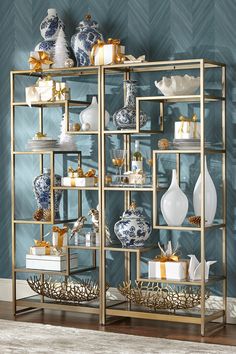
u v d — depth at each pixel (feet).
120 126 19.01
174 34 19.35
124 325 18.63
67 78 20.77
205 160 18.30
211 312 18.66
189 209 19.26
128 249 18.33
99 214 18.74
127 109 18.92
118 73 19.88
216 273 19.01
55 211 19.90
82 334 17.67
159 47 19.54
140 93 19.80
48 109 21.02
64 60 19.83
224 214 18.51
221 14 18.79
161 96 18.01
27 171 21.34
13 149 19.94
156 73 19.58
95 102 19.56
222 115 18.58
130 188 18.35
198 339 17.20
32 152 19.61
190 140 17.76
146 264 19.75
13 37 21.38
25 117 21.33
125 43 19.94
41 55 19.52
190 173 19.24
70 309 19.27
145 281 18.15
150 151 19.70
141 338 17.25
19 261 21.45
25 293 21.38
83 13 20.49
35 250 19.65
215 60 18.90
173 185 18.33
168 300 18.30
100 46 18.93
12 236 19.99
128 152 19.75
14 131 20.94
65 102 19.25
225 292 18.62
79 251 20.62
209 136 19.02
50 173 19.88
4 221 21.52
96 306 19.27
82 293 19.54
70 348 16.42
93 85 20.40
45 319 19.35
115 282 20.18
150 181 19.74
